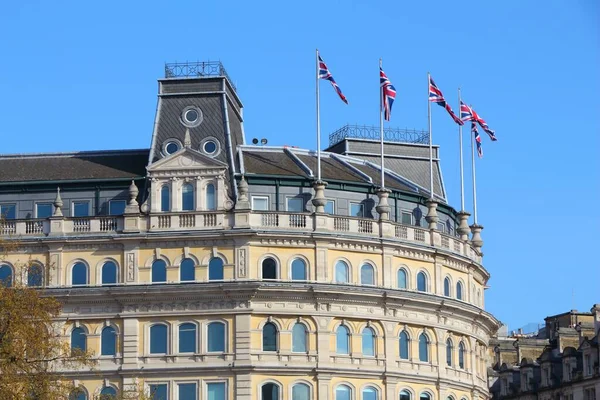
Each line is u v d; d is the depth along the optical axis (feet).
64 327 482.28
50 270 486.38
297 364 478.18
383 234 498.28
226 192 490.08
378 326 491.72
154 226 486.38
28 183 503.20
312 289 480.23
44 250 489.67
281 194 500.74
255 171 505.66
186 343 479.00
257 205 498.28
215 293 478.18
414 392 495.82
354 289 485.56
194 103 515.91
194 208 488.85
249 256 481.46
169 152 506.89
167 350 478.18
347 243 491.31
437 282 509.76
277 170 508.12
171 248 484.33
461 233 540.11
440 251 510.17
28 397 379.14
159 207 489.67
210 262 483.10
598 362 622.13
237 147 515.91
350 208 507.71
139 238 483.10
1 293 380.58
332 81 502.38
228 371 474.49
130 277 482.69
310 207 501.56
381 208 502.38
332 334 484.33
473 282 537.65
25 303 384.68
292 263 485.56
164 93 518.37
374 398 487.20
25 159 521.65
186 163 491.72
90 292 480.64
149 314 480.23
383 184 506.48
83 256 487.61
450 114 536.83
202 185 490.49
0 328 376.68
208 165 491.31
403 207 521.24
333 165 528.63
